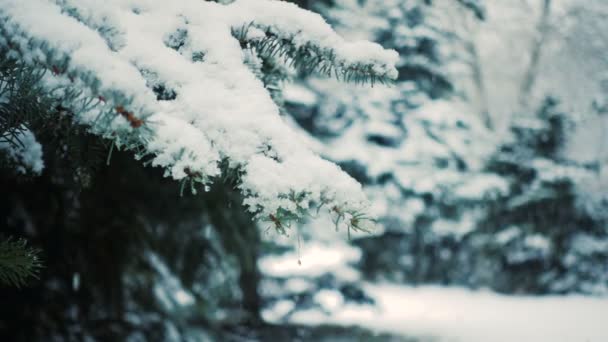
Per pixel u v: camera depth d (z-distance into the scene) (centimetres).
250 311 550
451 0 811
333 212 88
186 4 106
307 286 784
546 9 1089
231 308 539
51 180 264
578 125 1052
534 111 1077
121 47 94
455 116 945
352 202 86
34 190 270
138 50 94
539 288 1036
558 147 1020
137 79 77
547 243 1021
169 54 96
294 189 85
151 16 103
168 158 79
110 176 290
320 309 737
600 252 1012
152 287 353
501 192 967
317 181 87
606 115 1060
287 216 85
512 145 995
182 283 382
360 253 1079
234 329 512
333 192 87
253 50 117
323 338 595
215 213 362
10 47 80
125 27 96
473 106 1142
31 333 277
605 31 1091
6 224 271
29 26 80
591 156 1044
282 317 679
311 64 118
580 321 729
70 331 288
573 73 1116
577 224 1019
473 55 1061
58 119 115
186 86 93
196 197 344
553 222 1019
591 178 1005
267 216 86
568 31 1110
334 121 914
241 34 111
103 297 309
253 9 113
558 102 1018
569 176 981
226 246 390
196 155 78
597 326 688
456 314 829
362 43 114
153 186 317
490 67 1162
